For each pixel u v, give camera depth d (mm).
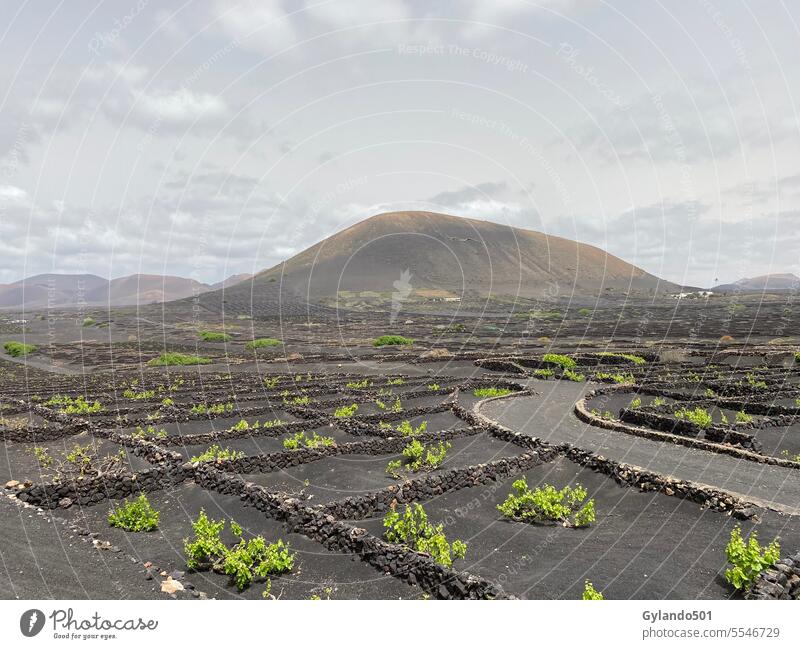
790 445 20906
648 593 10281
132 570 11000
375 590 10695
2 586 9219
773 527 12898
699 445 20312
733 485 16078
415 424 25688
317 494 16406
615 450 20328
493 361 47875
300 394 32906
